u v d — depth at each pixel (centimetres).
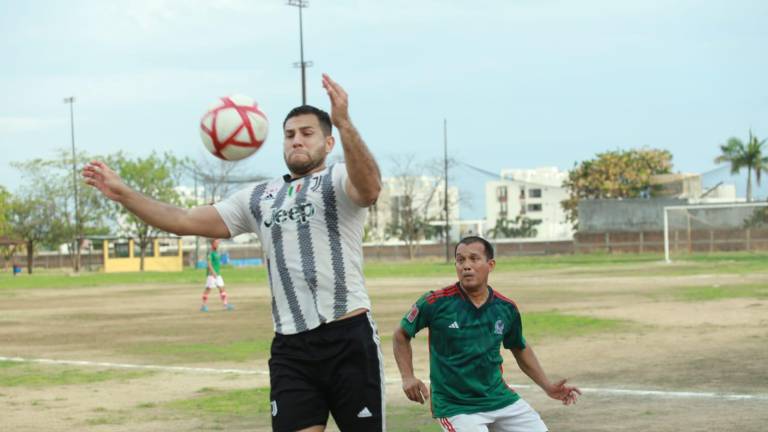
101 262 11588
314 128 646
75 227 9494
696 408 1136
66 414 1210
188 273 7725
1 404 1292
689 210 8888
